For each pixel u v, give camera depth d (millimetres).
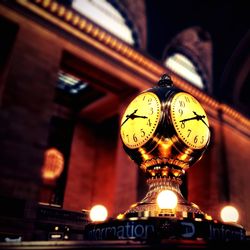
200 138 2021
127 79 11570
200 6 15078
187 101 2035
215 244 1276
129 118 2090
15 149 7605
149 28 13281
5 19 8766
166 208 1666
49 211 6105
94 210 2100
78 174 15422
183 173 2039
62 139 15883
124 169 11031
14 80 8289
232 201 13062
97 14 12078
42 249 1387
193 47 15938
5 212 6812
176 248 1275
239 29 15766
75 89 15352
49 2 9508
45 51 9266
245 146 15250
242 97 16375
